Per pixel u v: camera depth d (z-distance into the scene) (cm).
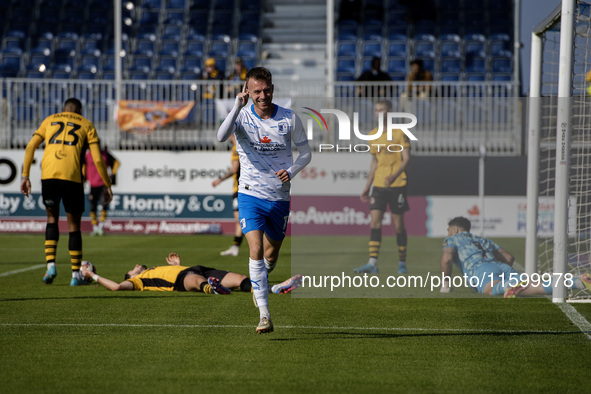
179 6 8100
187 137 5631
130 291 2623
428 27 7631
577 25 2442
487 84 5225
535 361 1591
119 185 5566
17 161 5550
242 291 2622
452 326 2000
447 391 1352
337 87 5838
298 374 1465
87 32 7881
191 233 5569
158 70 7369
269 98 1739
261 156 1784
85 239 5159
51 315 2130
